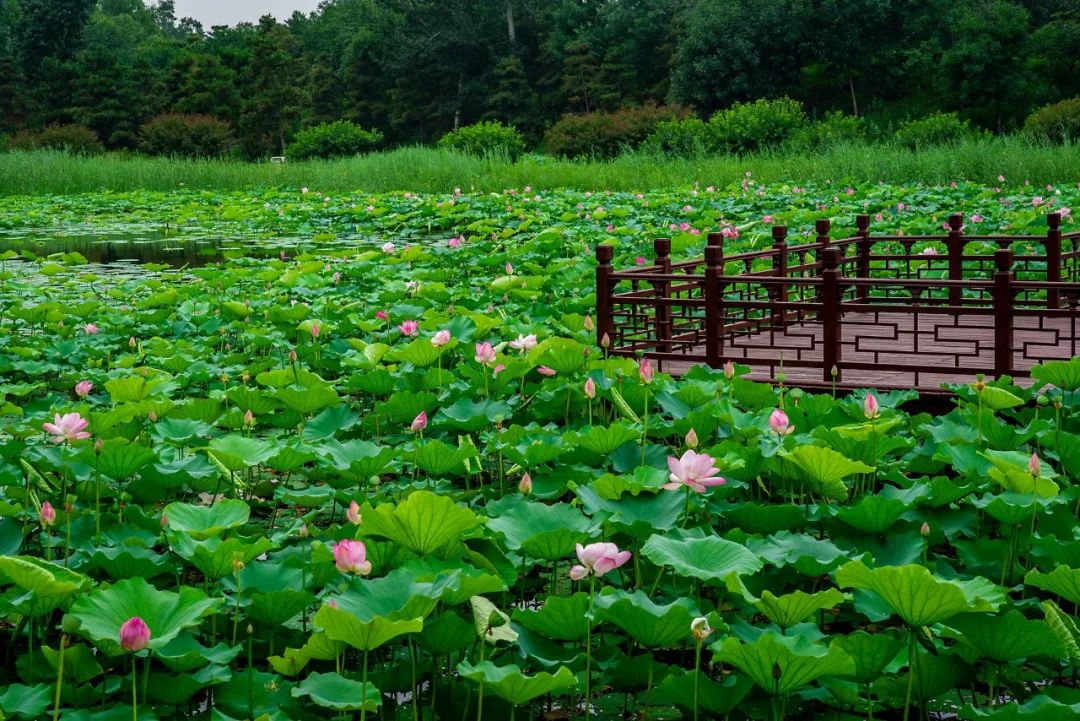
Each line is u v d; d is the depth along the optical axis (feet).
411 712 9.01
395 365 19.38
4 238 52.90
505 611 10.71
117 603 8.65
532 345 16.39
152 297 28.30
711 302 19.11
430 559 9.73
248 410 16.19
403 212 56.03
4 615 9.05
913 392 16.42
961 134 77.61
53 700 8.60
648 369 13.12
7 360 21.77
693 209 49.55
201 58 139.85
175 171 77.77
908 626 8.33
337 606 8.30
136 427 14.88
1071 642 7.90
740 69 120.06
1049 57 115.55
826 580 10.98
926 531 10.32
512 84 141.59
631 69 138.31
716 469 10.06
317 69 158.10
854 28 120.98
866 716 9.12
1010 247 33.86
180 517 10.88
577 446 13.32
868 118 121.90
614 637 10.25
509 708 9.21
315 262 34.50
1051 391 15.49
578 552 8.65
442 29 143.64
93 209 66.08
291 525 13.07
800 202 49.88
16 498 12.81
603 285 20.40
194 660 8.63
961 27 117.60
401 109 149.07
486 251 38.37
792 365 18.52
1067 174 53.57
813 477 11.82
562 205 52.65
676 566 9.30
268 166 80.43
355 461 12.62
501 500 11.59
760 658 7.99
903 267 34.78
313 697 8.15
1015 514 10.52
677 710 9.32
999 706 9.14
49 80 144.36
